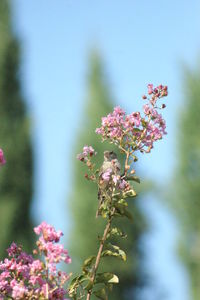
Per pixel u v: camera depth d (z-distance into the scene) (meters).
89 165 5.52
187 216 24.95
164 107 5.38
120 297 25.34
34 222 23.41
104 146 25.52
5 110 24.11
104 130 5.42
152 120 5.38
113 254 5.29
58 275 4.62
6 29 25.16
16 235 22.94
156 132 5.36
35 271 4.64
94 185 25.69
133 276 25.53
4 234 22.59
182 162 25.38
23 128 23.81
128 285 25.53
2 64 24.58
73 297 5.21
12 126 23.95
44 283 4.65
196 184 24.89
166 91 5.39
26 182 23.62
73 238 25.27
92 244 25.17
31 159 23.88
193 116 25.36
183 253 24.59
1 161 4.86
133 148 5.38
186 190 25.09
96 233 25.22
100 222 25.33
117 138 5.38
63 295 4.64
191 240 24.77
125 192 5.32
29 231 23.22
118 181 5.32
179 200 25.19
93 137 25.81
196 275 24.25
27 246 22.92
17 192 23.39
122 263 25.17
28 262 5.13
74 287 5.22
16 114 24.25
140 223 25.78
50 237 4.60
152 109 5.38
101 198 5.50
